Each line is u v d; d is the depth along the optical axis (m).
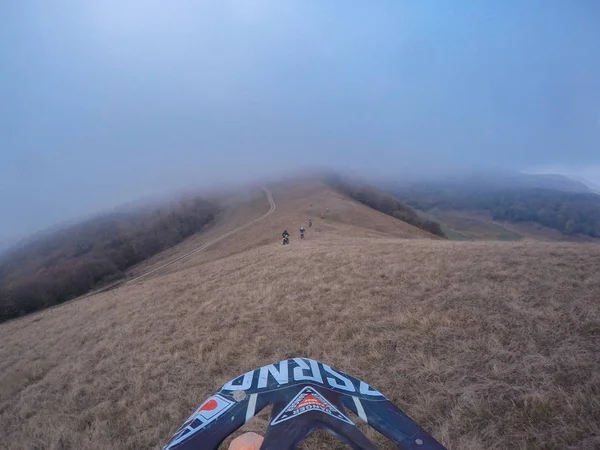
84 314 18.73
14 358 14.57
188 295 15.74
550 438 4.80
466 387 6.10
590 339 6.76
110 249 80.19
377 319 9.42
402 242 21.27
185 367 9.13
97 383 9.52
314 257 17.78
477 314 8.52
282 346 9.12
